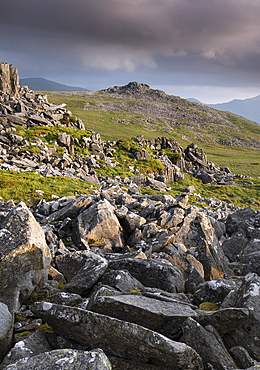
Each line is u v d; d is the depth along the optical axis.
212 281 9.41
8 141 47.53
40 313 6.91
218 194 58.75
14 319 7.61
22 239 8.62
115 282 9.30
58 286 10.19
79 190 32.16
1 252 8.31
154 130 185.50
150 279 10.55
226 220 19.97
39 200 25.12
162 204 20.58
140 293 8.81
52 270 10.73
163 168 63.03
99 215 15.56
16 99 64.38
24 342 6.38
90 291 9.52
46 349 6.48
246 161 129.25
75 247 14.49
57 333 7.03
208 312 7.20
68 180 38.47
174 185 61.28
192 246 15.68
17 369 4.96
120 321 6.12
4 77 65.31
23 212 9.51
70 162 49.06
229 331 6.91
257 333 6.72
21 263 8.50
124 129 160.00
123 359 6.18
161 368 5.79
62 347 6.71
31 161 44.00
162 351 5.53
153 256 13.20
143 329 5.87
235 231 18.72
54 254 12.46
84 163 52.62
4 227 9.01
